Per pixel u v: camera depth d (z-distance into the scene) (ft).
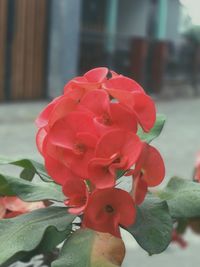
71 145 1.47
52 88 15.33
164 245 1.47
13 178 1.65
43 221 1.52
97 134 1.46
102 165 1.43
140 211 1.52
